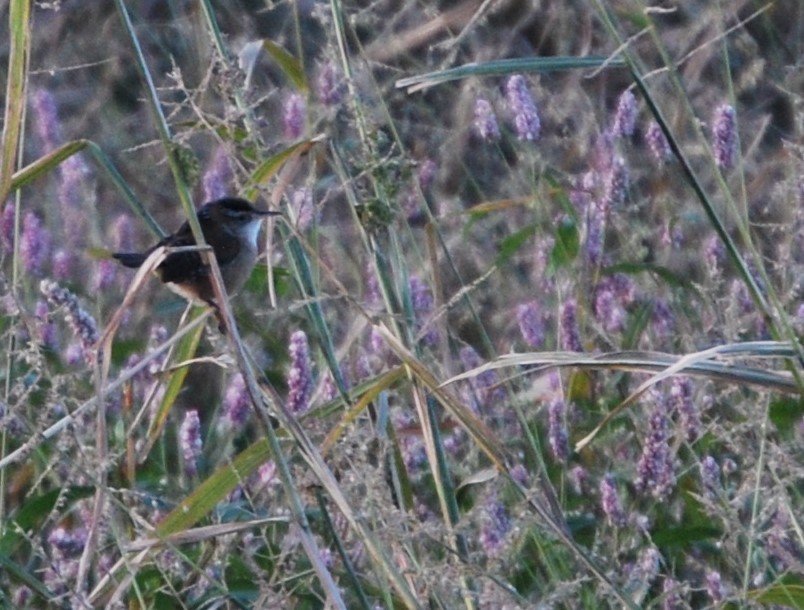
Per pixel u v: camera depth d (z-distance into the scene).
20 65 7.03
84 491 8.48
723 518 7.88
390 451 7.80
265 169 7.51
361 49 8.18
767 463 8.29
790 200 10.53
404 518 6.98
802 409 9.54
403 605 7.98
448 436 10.16
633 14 7.55
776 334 6.86
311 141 7.58
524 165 12.38
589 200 10.93
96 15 16.41
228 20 15.92
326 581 6.68
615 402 10.48
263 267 11.05
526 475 8.62
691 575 9.66
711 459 8.58
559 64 7.40
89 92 15.77
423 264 10.02
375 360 10.08
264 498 9.37
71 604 7.62
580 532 9.74
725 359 7.96
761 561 8.62
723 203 11.93
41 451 8.88
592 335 11.10
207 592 8.42
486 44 14.84
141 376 10.52
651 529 9.92
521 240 10.95
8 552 8.58
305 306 8.26
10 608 7.75
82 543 8.73
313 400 8.72
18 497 9.87
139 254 9.30
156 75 16.12
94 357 7.07
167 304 11.08
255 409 6.80
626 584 8.46
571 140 13.38
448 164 14.04
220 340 8.13
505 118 14.35
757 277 10.05
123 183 7.43
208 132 7.82
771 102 13.92
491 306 12.80
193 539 7.06
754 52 12.45
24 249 11.02
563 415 9.48
